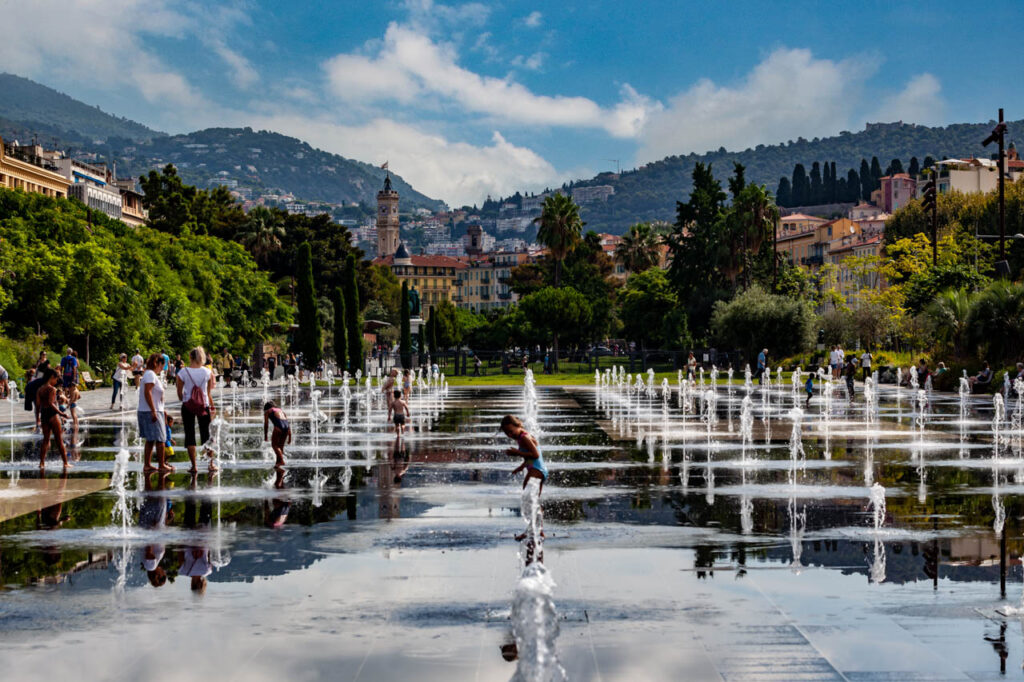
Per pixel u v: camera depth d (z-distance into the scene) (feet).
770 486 51.65
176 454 68.80
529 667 18.74
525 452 41.16
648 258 456.04
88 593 29.04
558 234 374.43
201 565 32.68
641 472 57.93
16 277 167.22
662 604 27.71
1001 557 33.73
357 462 63.46
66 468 59.72
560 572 31.55
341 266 372.38
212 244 247.09
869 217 554.87
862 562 32.96
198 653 23.54
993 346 147.95
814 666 22.62
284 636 24.84
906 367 184.03
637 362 263.49
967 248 242.78
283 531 38.81
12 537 37.58
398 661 22.93
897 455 67.26
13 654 23.50
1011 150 389.39
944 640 24.49
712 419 102.27
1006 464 61.72
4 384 128.67
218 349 237.25
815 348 234.38
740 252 299.17
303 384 220.43
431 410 121.08
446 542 36.50
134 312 191.01
